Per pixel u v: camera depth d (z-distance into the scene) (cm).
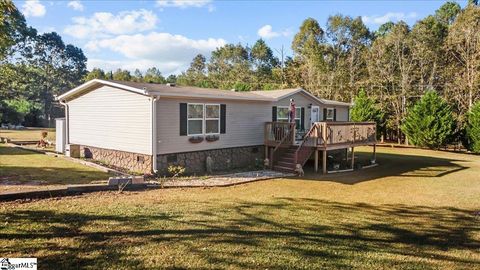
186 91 1325
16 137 2531
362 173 1421
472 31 2717
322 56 4041
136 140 1265
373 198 934
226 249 507
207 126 1382
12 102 4422
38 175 1063
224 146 1452
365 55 3472
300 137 1714
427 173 1439
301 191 1005
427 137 2398
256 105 1587
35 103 5134
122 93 1312
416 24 3325
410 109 2727
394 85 3125
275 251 508
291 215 721
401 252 530
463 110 2653
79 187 840
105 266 430
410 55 3103
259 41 5891
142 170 1243
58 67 6194
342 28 4206
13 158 1456
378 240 584
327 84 3591
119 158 1353
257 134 1603
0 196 718
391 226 670
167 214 679
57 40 6081
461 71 2802
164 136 1225
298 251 513
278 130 1546
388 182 1207
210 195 895
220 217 677
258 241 548
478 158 2033
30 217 616
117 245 502
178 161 1279
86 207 704
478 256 523
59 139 1716
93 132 1495
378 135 2898
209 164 1354
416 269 466
